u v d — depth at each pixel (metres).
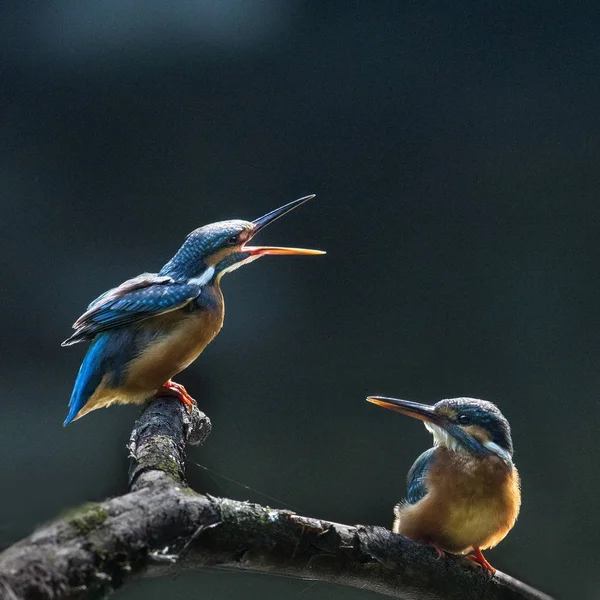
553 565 11.41
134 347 7.16
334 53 13.84
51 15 13.30
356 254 13.17
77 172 12.90
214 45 13.59
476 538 6.33
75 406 7.17
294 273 12.98
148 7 13.52
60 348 12.03
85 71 13.27
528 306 12.88
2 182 12.73
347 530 4.99
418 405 6.63
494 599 5.89
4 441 11.30
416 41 13.95
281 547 4.59
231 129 13.44
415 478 6.59
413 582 5.38
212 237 7.61
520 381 12.51
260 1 13.79
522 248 13.16
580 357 12.52
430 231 13.24
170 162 13.20
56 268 12.50
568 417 12.27
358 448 11.90
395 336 12.77
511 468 6.43
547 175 13.43
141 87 13.35
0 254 12.42
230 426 12.00
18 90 13.07
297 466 11.77
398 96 13.73
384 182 13.45
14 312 12.16
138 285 7.38
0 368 11.84
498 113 13.67
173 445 5.64
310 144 13.50
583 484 11.89
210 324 7.41
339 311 12.80
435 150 13.59
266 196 13.30
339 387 12.34
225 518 4.41
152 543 4.11
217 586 10.12
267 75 13.67
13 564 3.59
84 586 3.72
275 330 12.68
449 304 12.90
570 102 13.64
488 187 13.43
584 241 13.05
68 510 4.01
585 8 13.90
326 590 10.14
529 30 13.91
